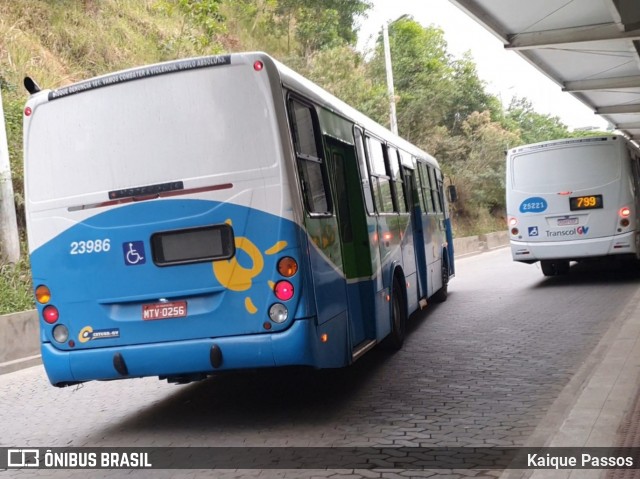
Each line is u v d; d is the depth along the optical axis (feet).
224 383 28.73
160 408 25.41
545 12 52.75
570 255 55.52
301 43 106.52
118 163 21.40
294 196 20.38
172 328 20.99
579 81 78.59
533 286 57.57
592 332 34.50
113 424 23.62
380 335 27.73
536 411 21.65
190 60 20.97
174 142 20.98
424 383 26.13
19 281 43.93
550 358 29.22
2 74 56.24
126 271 21.30
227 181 20.61
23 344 37.37
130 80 21.42
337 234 23.52
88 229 21.63
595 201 54.70
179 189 20.89
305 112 22.68
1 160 44.57
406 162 38.19
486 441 19.02
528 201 56.49
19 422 25.04
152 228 21.06
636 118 114.11
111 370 21.40
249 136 20.53
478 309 45.78
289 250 20.18
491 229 133.39
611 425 19.13
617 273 63.62
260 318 20.36
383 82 119.96
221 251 20.62
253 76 20.62
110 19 77.77
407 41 127.95
